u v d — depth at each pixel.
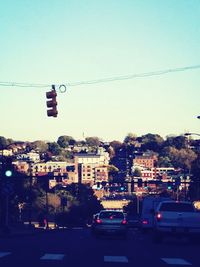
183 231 26.59
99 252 20.09
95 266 14.56
